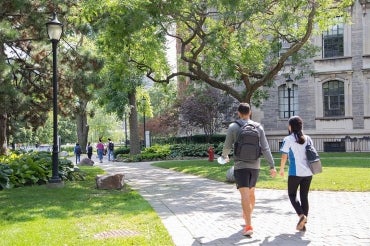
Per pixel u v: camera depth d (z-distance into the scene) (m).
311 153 7.56
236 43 18.23
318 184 13.66
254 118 36.47
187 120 35.25
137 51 19.58
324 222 8.18
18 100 17.39
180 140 40.03
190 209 9.97
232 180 15.34
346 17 20.42
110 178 13.91
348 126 33.38
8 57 18.44
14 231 7.64
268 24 20.88
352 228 7.61
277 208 9.89
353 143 32.88
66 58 18.98
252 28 19.88
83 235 7.29
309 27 18.91
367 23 32.81
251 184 7.41
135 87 35.31
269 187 13.73
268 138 35.88
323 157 26.39
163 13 15.96
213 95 33.44
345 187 13.03
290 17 18.38
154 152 34.41
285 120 35.44
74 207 10.38
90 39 22.38
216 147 33.94
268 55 24.91
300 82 35.06
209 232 7.50
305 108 34.91
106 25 15.75
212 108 34.09
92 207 10.34
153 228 7.78
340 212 9.23
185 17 17.62
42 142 71.81
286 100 35.59
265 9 17.88
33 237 7.12
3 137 19.50
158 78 22.58
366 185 13.27
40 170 15.55
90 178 17.83
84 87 18.73
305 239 6.91
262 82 20.08
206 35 18.17
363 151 32.28
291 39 20.56
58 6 17.14
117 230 7.66
